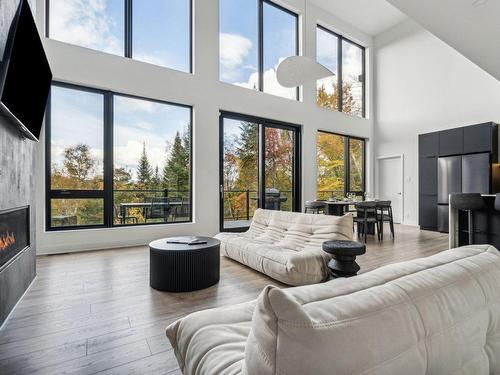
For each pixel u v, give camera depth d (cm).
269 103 601
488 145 535
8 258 206
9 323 191
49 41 381
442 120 662
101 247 412
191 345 100
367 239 513
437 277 81
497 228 382
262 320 58
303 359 52
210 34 519
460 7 298
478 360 79
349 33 754
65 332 180
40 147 375
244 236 373
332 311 59
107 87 423
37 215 372
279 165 631
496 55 399
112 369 145
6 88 168
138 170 462
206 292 248
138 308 215
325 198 719
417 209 707
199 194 503
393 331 61
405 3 300
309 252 265
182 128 504
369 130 803
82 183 414
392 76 768
